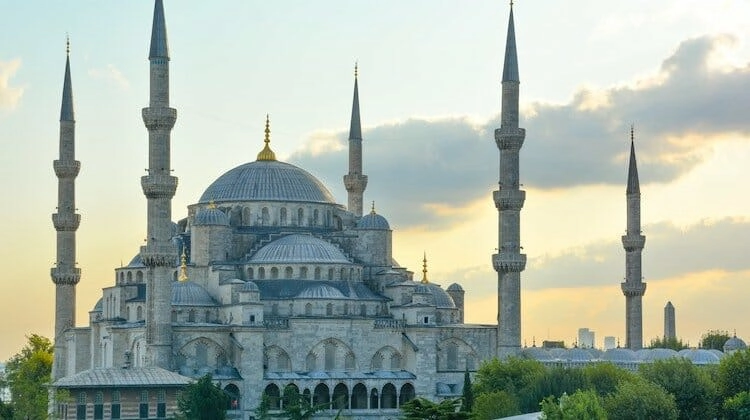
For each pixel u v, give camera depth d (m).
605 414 174.38
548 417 170.25
